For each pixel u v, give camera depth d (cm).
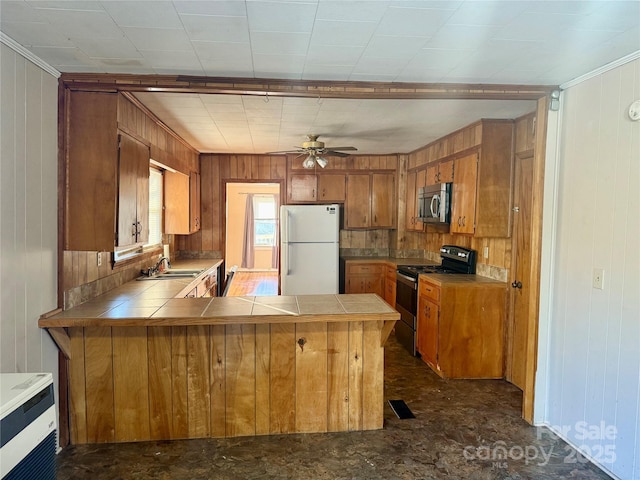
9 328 202
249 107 321
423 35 189
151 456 245
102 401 258
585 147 246
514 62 222
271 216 1118
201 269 455
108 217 257
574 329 254
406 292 457
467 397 332
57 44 202
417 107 321
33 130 220
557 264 269
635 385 211
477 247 420
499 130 358
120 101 271
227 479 224
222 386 266
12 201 203
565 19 173
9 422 129
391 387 352
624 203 218
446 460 243
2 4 162
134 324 236
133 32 188
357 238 609
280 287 565
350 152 561
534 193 279
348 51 209
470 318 370
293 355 270
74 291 268
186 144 484
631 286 214
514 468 235
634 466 212
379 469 234
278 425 272
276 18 174
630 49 205
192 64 227
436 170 461
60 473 227
